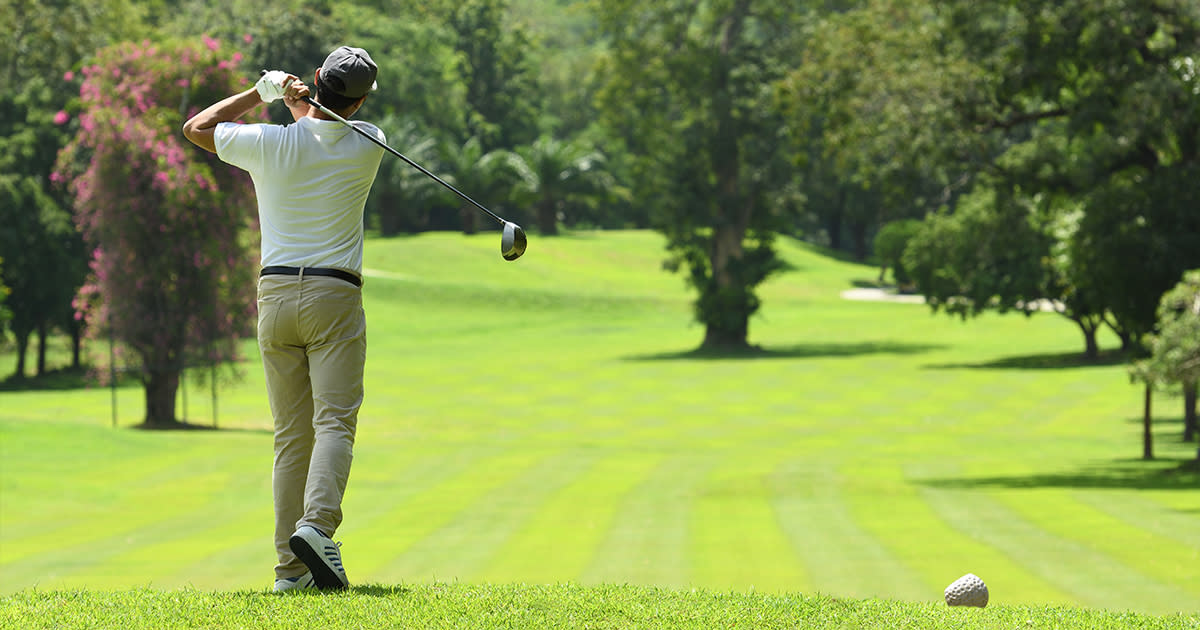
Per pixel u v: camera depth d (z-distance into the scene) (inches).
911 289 7249.0
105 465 1923.0
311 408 376.8
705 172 4586.6
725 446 2554.1
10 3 4160.9
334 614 320.2
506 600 350.9
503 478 1932.8
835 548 1150.3
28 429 2151.8
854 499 1598.2
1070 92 1940.2
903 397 3403.1
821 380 3777.1
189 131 366.3
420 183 7682.1
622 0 4500.5
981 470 2022.6
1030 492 1652.3
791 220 4699.8
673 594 379.6
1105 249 1806.1
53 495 1617.9
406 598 346.6
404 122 7854.3
